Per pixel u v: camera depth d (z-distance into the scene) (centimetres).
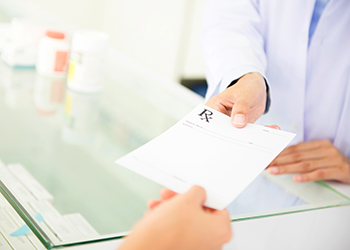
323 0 87
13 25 94
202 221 35
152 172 43
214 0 97
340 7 83
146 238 32
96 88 91
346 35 86
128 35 278
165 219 34
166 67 252
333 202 62
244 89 66
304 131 96
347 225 59
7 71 95
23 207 48
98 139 72
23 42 95
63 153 65
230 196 41
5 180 54
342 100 89
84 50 87
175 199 37
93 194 55
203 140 50
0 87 87
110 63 107
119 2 279
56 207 50
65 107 83
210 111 58
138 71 106
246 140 52
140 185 60
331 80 89
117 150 68
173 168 44
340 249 60
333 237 58
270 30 93
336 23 85
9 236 45
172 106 89
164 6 246
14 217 48
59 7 272
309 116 94
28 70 98
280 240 54
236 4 93
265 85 74
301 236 56
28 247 44
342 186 68
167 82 101
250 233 53
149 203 45
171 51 246
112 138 73
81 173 60
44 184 55
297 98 91
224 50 85
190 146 49
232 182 43
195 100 93
